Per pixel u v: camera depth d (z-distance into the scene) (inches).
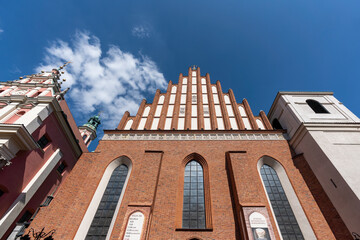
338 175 596.7
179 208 617.9
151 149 799.7
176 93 1139.9
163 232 547.8
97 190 668.1
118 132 888.9
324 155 656.4
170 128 930.1
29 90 978.7
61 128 920.9
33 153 751.7
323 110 885.8
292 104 908.6
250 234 491.8
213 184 665.6
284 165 735.7
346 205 557.6
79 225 576.1
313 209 602.5
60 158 919.7
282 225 582.2
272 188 678.5
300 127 774.5
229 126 924.6
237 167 674.2
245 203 565.6
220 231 549.6
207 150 787.4
